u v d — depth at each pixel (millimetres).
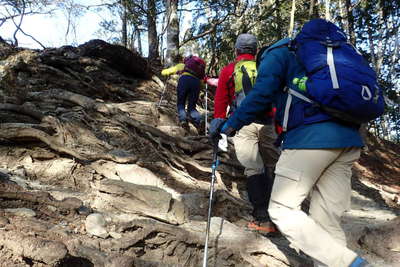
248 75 3494
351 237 3736
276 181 2363
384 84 17094
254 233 3193
